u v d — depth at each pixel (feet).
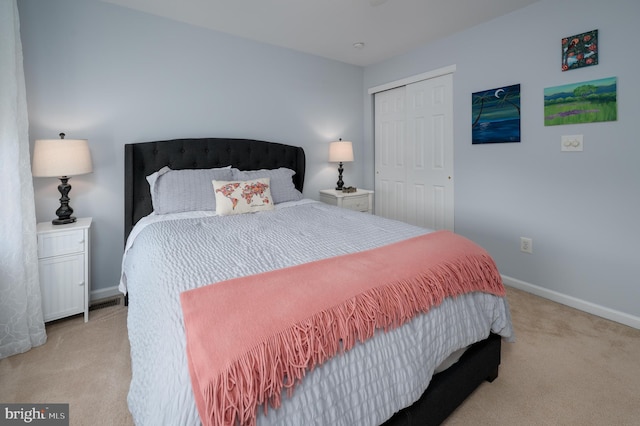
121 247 8.55
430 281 4.00
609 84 6.79
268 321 2.86
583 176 7.34
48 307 6.72
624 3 6.49
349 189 11.93
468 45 9.40
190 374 2.49
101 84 7.98
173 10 8.27
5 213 5.80
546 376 5.26
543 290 8.21
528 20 8.02
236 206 7.97
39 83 7.29
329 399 2.90
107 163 8.20
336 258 4.46
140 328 3.78
